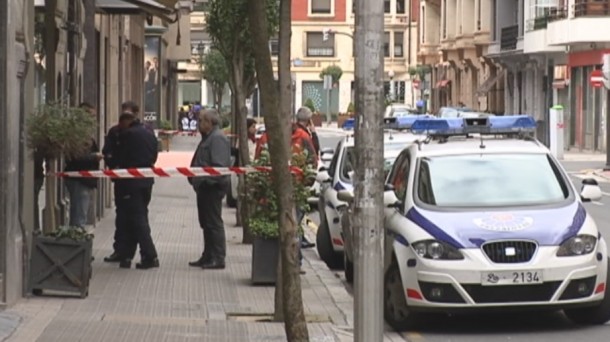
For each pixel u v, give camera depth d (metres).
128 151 48.78
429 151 40.97
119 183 47.94
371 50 25.02
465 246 35.88
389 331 37.66
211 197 48.53
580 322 37.81
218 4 62.72
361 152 25.25
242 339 33.47
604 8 158.88
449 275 35.62
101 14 71.88
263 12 28.98
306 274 49.84
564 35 163.00
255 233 44.38
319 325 37.28
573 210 37.88
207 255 48.88
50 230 45.25
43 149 39.91
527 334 36.38
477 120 43.03
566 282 35.75
